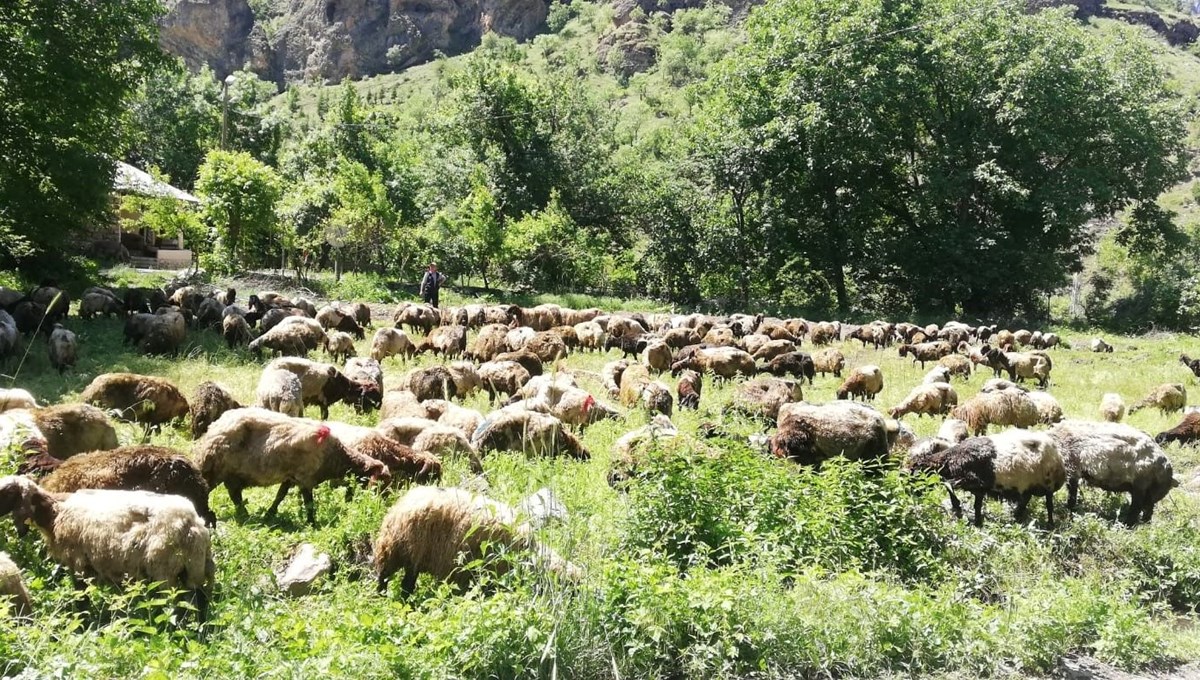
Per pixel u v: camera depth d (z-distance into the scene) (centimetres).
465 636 543
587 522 752
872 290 4759
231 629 549
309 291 3222
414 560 664
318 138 5619
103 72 2488
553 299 3928
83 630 570
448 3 15550
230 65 15100
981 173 4016
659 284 4562
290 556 733
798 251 4431
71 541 594
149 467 704
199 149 6284
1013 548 874
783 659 614
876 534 833
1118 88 4306
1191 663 676
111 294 2255
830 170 4247
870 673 621
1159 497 994
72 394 1302
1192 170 7725
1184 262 5203
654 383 1452
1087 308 5012
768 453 1003
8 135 2373
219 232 3372
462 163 5156
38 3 2344
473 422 1126
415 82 13838
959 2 4434
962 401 1777
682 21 13800
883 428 1050
